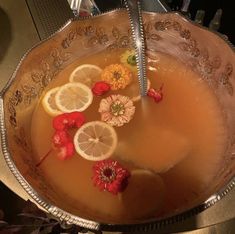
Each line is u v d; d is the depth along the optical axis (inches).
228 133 13.1
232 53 12.7
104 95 14.4
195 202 11.2
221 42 13.1
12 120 12.4
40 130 13.7
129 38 15.2
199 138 13.2
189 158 12.8
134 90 14.4
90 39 15.0
